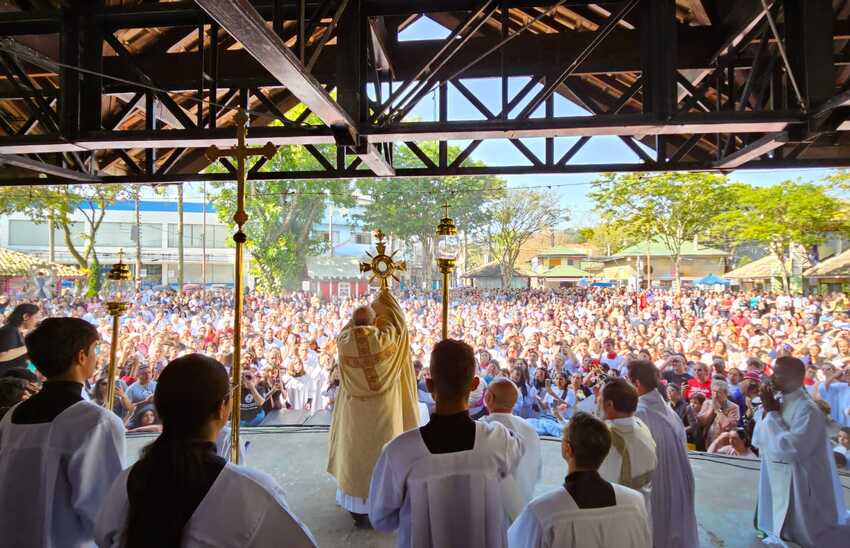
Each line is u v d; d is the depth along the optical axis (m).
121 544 1.44
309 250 33.69
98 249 48.84
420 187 35.41
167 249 50.47
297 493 4.64
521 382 8.58
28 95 5.77
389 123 5.45
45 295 30.50
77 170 7.40
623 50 6.20
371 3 5.47
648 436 3.00
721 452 6.52
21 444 2.07
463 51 6.34
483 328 14.58
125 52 5.65
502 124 5.36
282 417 8.09
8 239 47.81
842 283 34.16
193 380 1.50
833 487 3.73
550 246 61.78
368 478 3.86
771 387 3.98
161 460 1.43
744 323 16.59
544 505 2.13
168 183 7.68
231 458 3.01
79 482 2.05
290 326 15.21
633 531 2.10
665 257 48.44
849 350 10.30
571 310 22.14
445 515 2.17
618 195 27.53
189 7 5.48
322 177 7.45
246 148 3.30
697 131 5.39
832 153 7.04
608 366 10.04
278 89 8.23
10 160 6.31
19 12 5.53
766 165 6.93
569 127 5.28
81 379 2.23
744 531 4.17
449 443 2.22
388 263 4.03
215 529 1.41
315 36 6.57
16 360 4.83
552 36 6.28
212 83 5.62
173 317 19.58
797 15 5.04
